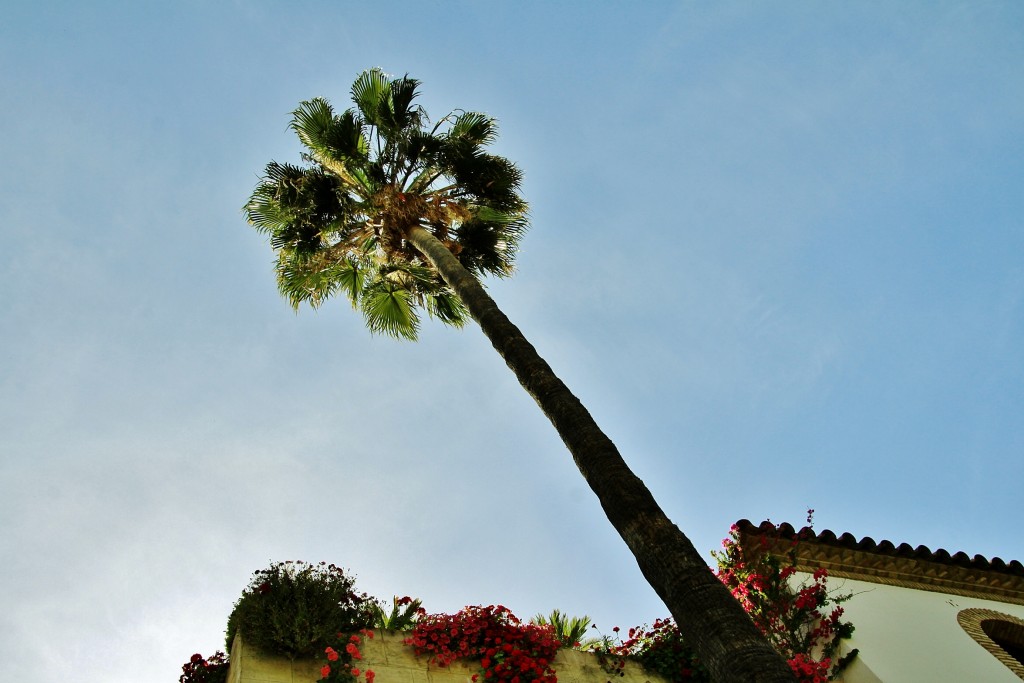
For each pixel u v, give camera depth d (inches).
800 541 449.1
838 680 400.8
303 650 320.8
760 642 206.7
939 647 418.6
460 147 570.6
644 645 406.3
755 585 430.6
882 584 458.0
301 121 591.5
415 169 581.6
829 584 442.0
